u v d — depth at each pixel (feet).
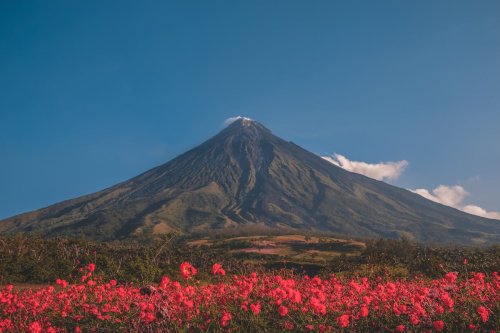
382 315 39.24
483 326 36.11
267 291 43.62
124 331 37.83
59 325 44.19
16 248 202.90
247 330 37.06
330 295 45.03
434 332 35.40
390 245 283.59
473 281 46.32
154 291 46.21
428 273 117.39
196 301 41.29
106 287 53.16
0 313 50.72
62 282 54.13
